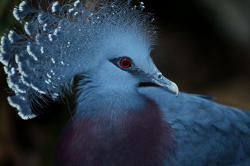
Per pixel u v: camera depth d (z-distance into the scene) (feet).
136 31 4.58
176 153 4.59
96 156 4.54
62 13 4.49
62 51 4.49
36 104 4.61
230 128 4.67
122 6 4.56
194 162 4.61
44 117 5.24
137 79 4.60
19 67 4.46
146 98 4.64
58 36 4.48
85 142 4.55
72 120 4.60
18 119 5.26
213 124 4.65
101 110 4.56
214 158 4.63
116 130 4.55
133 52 4.57
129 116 4.56
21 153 5.28
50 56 4.48
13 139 5.28
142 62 4.59
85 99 4.58
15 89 4.50
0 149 5.26
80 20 4.50
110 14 4.54
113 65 4.57
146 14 4.62
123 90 4.59
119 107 4.57
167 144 4.57
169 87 4.61
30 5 4.51
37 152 5.28
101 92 4.58
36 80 4.49
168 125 4.61
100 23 4.53
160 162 4.55
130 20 4.57
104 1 4.53
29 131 5.29
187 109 4.67
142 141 4.54
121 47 4.56
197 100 4.71
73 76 4.55
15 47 4.49
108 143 4.54
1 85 5.05
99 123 4.55
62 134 4.60
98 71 4.57
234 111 4.73
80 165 4.55
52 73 4.50
